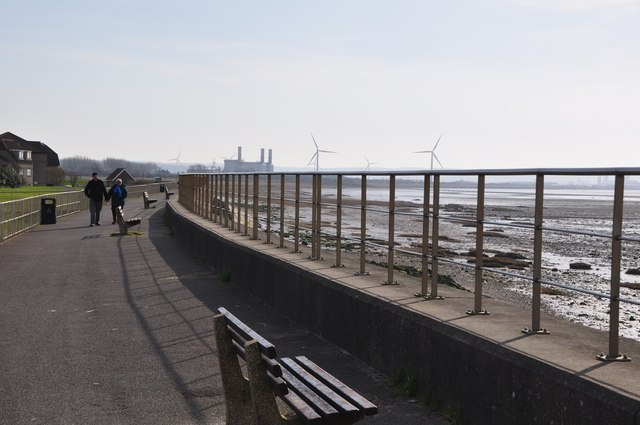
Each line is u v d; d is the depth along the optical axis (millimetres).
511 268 22141
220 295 12828
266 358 5141
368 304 7922
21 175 135500
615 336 5191
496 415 5543
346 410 4691
